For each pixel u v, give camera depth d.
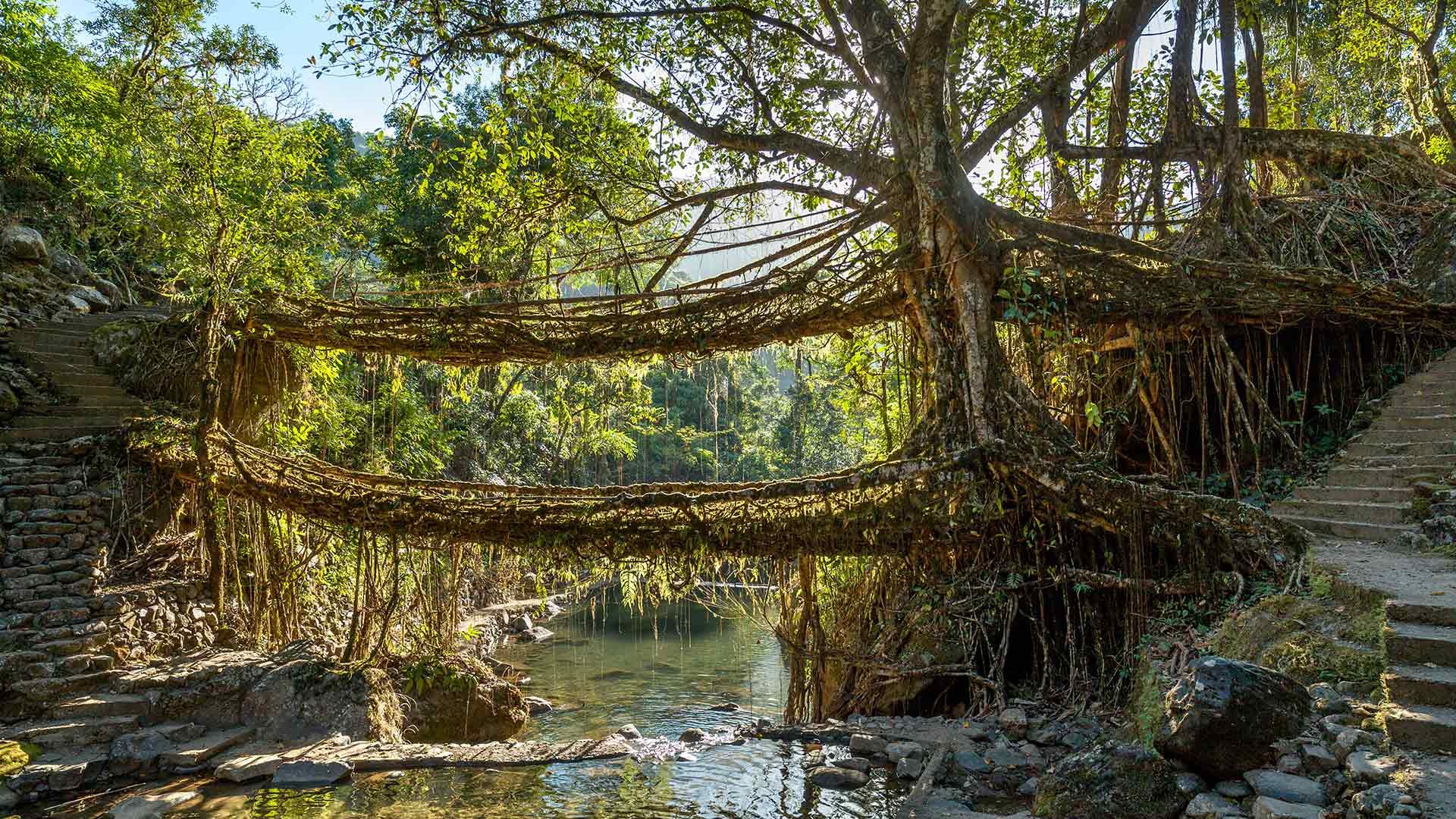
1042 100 11.84
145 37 21.14
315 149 19.11
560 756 7.85
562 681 15.38
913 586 9.59
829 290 9.46
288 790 7.17
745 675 15.89
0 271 14.88
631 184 13.32
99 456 11.41
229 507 11.07
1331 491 8.59
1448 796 3.60
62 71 19.72
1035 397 8.62
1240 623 6.42
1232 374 9.61
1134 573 7.98
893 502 8.26
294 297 11.34
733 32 12.24
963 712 8.83
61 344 13.70
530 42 11.30
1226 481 9.69
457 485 9.91
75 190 18.64
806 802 6.50
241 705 8.88
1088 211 12.23
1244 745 4.60
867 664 9.55
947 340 8.69
